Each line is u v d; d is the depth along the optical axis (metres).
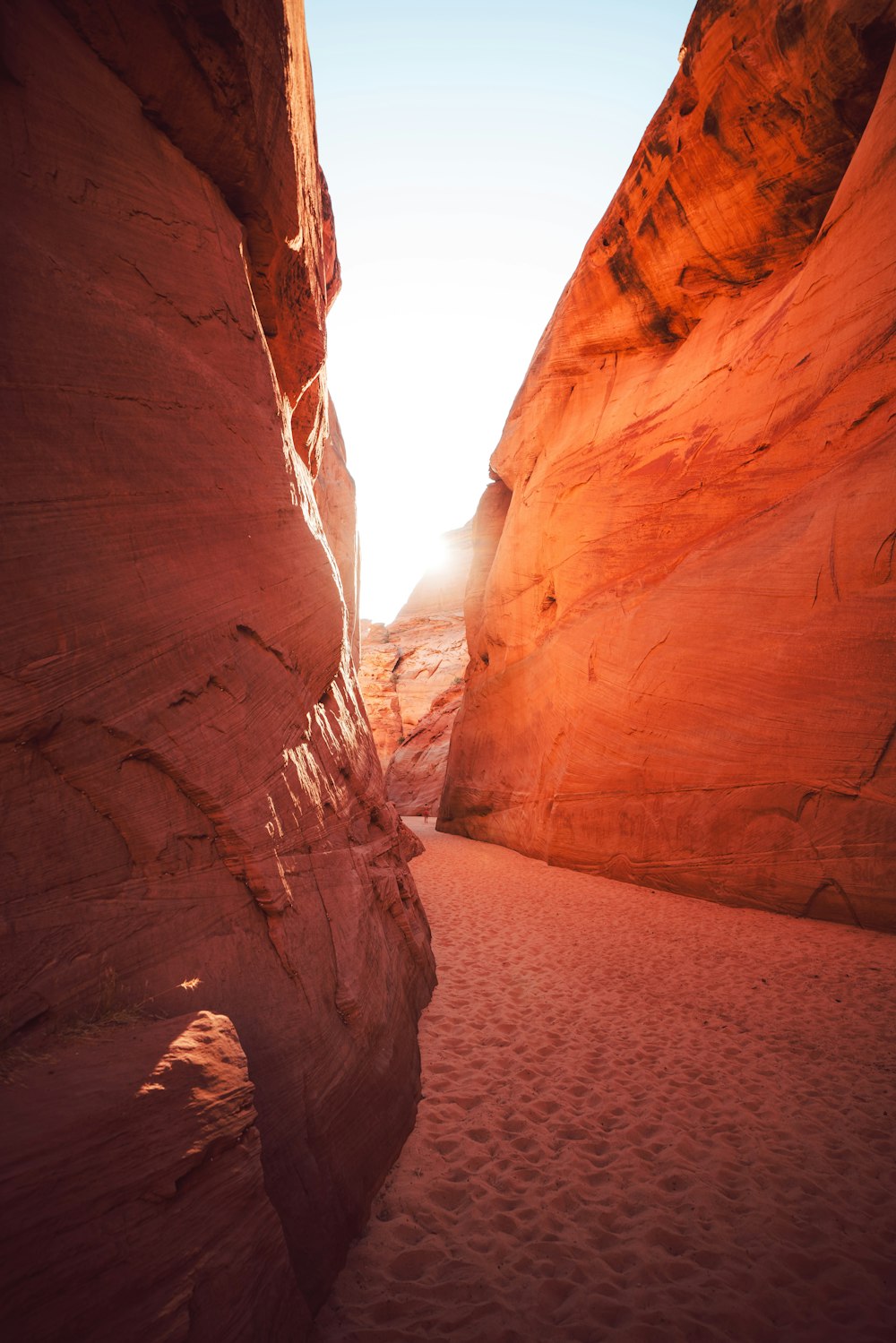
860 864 7.27
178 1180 1.90
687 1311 2.73
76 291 3.01
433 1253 3.02
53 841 2.39
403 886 6.21
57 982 2.27
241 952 3.02
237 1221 2.05
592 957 6.91
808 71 9.09
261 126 4.24
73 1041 2.21
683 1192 3.42
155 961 2.63
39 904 2.29
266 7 3.91
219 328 4.18
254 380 4.57
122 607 2.88
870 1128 3.87
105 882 2.54
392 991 4.49
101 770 2.63
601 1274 2.93
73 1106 1.90
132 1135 1.89
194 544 3.49
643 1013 5.51
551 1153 3.75
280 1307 2.12
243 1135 2.17
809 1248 3.03
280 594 4.34
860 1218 3.20
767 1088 4.33
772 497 9.51
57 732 2.49
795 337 9.54
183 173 4.00
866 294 8.45
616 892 9.52
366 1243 3.07
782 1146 3.75
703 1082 4.43
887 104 8.35
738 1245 3.06
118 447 3.08
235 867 3.16
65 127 3.10
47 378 2.76
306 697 4.50
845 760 7.50
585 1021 5.39
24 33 2.89
